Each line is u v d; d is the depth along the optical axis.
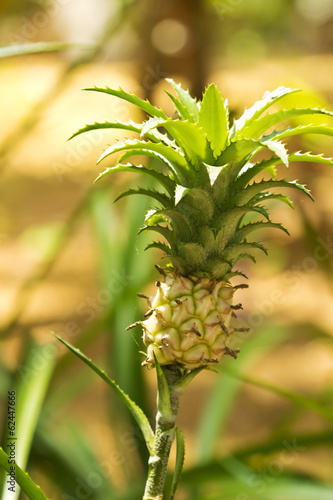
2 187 4.97
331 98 5.63
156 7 3.05
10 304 3.20
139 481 1.36
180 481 1.23
